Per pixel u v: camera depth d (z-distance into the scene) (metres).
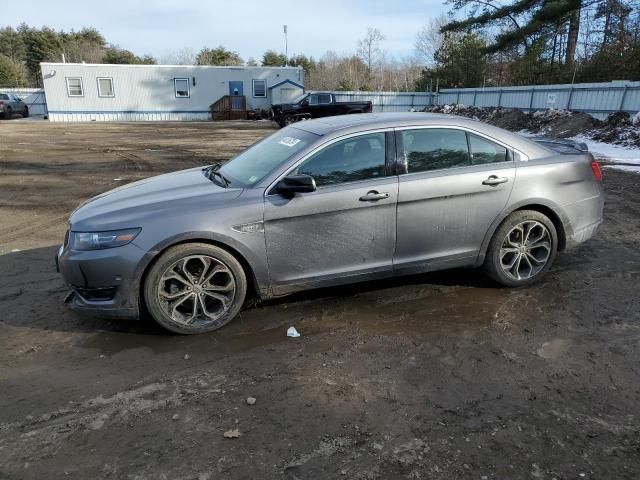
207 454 2.45
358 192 3.82
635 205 7.41
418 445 2.49
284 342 3.58
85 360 3.38
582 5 23.91
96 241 3.47
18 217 7.38
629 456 2.40
